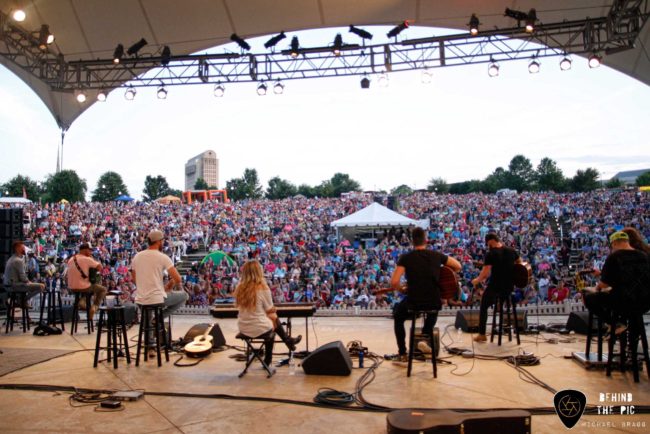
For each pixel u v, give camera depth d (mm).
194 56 13266
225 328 8875
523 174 82938
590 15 12688
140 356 6367
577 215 30891
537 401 4375
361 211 21656
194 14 13242
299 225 31250
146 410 4262
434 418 3473
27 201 37719
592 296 5535
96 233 26219
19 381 5152
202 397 4605
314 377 5289
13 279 8148
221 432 3758
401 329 5910
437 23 13672
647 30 12516
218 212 36812
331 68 13422
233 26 13703
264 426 3871
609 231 23047
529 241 24359
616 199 35281
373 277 17391
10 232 10344
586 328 7480
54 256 21578
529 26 11578
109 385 5004
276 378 5266
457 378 5148
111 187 77688
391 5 13023
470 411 4109
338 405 4324
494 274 6812
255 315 5395
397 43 12750
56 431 3789
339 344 5547
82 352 6617
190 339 6855
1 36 12086
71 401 4504
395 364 5789
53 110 16453
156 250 6055
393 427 3357
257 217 34188
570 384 4879
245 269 5504
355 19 13586
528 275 6699
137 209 36656
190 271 19078
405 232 25719
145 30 13695
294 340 5965
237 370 5633
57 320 8961
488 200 40000
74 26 13234
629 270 4922
